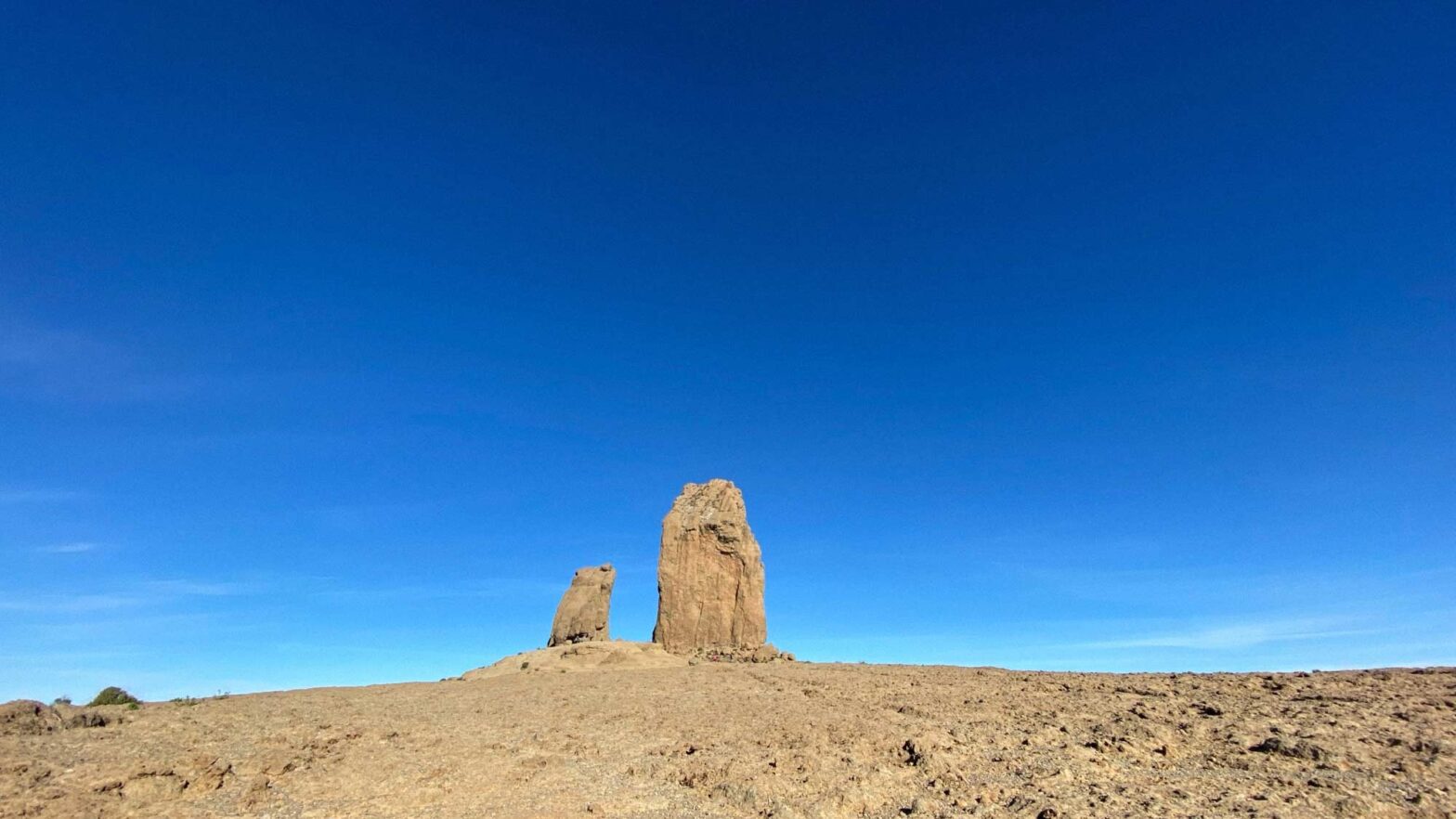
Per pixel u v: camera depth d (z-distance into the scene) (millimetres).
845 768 18266
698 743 21719
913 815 14883
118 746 19609
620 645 48562
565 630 53469
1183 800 14547
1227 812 13750
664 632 50031
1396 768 15445
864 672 36719
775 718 24922
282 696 30734
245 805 16109
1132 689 26562
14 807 14984
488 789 17578
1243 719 20391
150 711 24828
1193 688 25953
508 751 21109
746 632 49562
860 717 24500
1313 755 16562
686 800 16797
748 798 16531
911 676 34406
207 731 21859
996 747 19297
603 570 55750
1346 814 13344
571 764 19844
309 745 20953
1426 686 23250
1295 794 14484
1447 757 15836
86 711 22703
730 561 51375
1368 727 18609
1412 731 18016
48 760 17969
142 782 16750
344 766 19094
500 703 28969
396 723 24344
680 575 51188
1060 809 14336
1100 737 19391
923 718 23859
